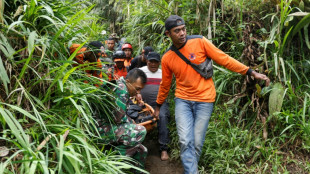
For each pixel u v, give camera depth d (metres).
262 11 3.47
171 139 3.54
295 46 3.26
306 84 3.02
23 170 1.44
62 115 1.85
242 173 2.62
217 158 2.83
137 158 2.65
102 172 1.62
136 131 2.47
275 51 3.02
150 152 3.51
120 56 3.84
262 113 3.03
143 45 4.85
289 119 2.73
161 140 3.34
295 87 3.08
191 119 2.62
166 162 3.26
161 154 3.32
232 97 3.36
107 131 2.42
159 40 4.49
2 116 1.42
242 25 3.39
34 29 1.99
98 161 1.62
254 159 2.72
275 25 3.21
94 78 2.12
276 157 2.61
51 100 1.92
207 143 3.00
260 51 3.28
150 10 4.62
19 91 1.71
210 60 2.62
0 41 1.63
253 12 3.60
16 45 1.87
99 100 2.13
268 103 3.01
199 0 3.78
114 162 1.65
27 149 1.33
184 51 2.55
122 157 2.00
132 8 5.16
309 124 2.65
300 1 3.02
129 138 2.45
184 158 2.51
